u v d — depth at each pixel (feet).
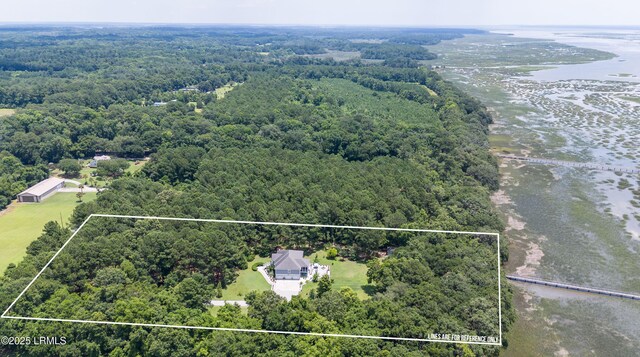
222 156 569.23
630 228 476.13
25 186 547.08
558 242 451.94
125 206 423.64
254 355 277.23
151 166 557.74
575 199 541.75
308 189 468.75
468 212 448.24
